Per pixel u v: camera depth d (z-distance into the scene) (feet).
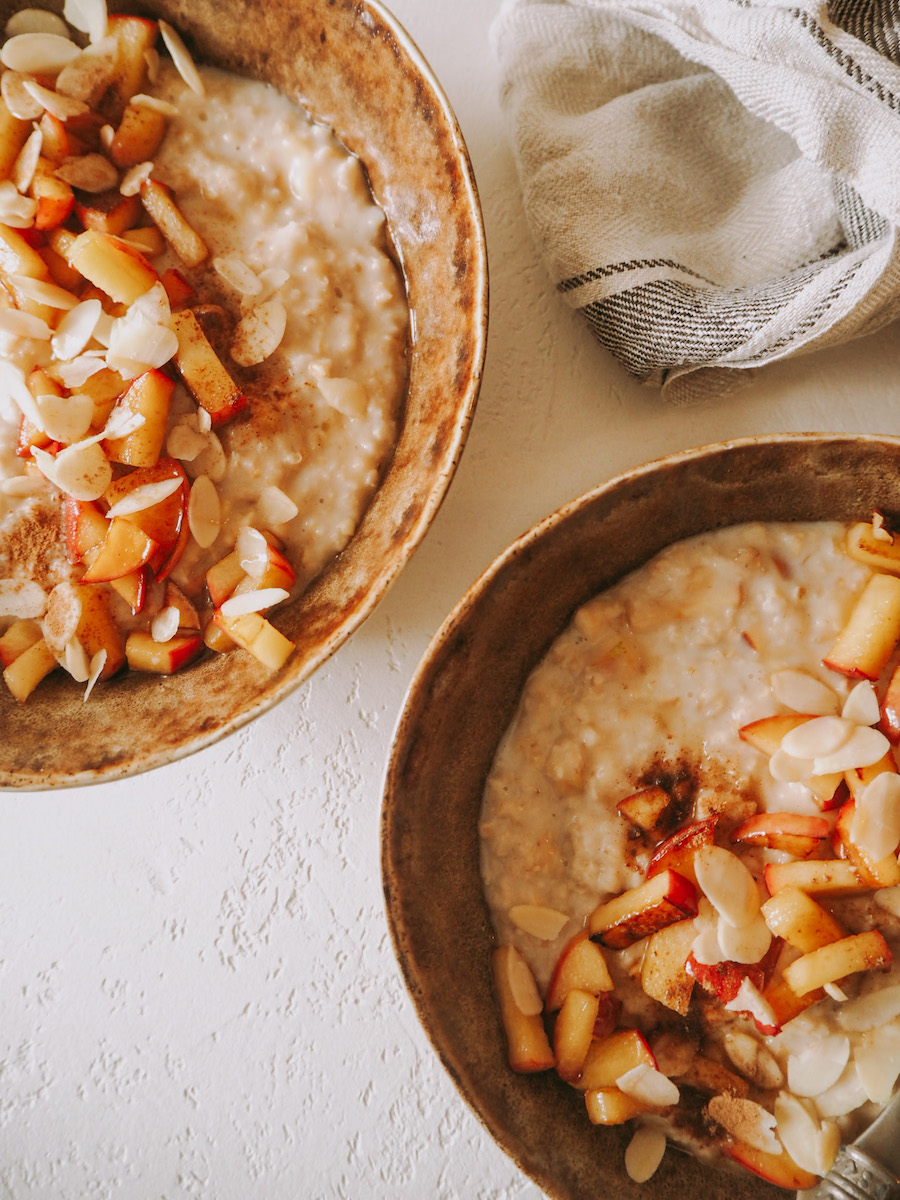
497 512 1.15
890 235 1.03
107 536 1.04
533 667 1.07
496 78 1.18
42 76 1.08
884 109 1.02
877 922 1.02
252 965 1.13
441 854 1.02
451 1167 1.10
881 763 1.02
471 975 1.03
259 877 1.13
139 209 1.10
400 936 0.96
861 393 1.16
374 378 1.09
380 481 1.08
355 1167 1.10
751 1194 1.02
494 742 1.06
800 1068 1.01
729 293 1.09
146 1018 1.12
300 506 1.07
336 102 1.09
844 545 1.06
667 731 1.06
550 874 1.05
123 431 1.05
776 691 1.04
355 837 1.13
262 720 1.14
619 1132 1.03
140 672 1.07
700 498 1.03
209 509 1.06
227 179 1.09
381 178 1.10
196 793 1.14
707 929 1.01
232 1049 1.12
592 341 1.16
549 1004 1.04
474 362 0.99
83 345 1.06
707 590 1.06
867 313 1.06
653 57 1.13
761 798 1.05
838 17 1.05
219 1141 1.11
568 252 1.10
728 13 1.04
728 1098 1.01
